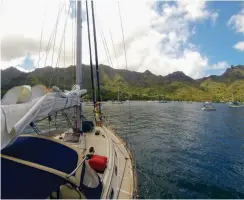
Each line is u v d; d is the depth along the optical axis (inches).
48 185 126.0
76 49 359.3
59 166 146.7
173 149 724.7
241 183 454.9
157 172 500.1
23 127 125.5
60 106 212.4
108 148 291.0
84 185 155.6
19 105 128.5
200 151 711.1
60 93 211.6
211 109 3184.1
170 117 1884.8
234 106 4626.0
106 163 225.6
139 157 613.0
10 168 121.3
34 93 169.6
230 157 648.4
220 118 1883.6
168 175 484.4
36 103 147.3
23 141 163.9
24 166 127.0
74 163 161.6
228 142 863.7
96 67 509.0
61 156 160.2
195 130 1149.7
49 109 175.9
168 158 617.0
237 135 1020.5
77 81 360.5
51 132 377.4
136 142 806.5
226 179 474.9
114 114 1868.8
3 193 107.2
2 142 106.7
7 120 110.2
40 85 181.8
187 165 561.6
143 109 2898.6
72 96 273.6
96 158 220.1
